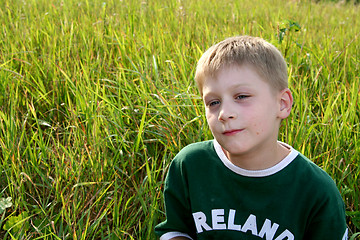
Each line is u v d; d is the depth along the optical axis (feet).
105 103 10.25
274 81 5.37
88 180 8.69
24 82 11.23
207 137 8.91
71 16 16.75
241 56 5.24
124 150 9.51
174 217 6.45
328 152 8.34
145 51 12.80
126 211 8.16
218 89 5.29
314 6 26.71
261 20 18.78
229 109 5.18
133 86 11.01
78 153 9.07
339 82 11.26
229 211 5.76
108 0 20.77
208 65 5.41
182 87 10.41
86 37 14.23
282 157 5.67
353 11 26.55
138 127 9.39
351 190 8.07
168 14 18.37
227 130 5.21
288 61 12.54
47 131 10.38
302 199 5.50
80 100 9.96
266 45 5.56
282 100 5.59
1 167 8.60
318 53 13.55
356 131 9.47
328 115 9.30
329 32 17.38
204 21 16.93
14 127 9.41
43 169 9.16
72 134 9.84
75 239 7.13
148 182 8.68
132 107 9.93
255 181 5.53
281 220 5.53
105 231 8.23
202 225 5.98
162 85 11.01
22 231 7.60
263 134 5.30
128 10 18.26
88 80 10.59
